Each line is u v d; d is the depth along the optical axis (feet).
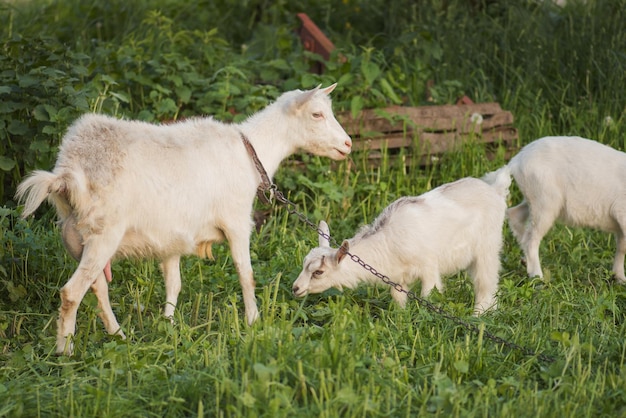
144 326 24.59
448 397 19.07
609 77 40.37
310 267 25.39
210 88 35.91
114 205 22.04
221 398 19.48
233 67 35.88
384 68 42.04
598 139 37.91
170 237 23.20
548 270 29.58
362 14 48.21
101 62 36.52
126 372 20.72
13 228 27.89
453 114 36.94
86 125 22.45
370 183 34.96
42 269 26.61
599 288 28.71
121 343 22.45
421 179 35.09
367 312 24.64
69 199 21.90
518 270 31.07
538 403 19.34
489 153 37.50
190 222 23.48
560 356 22.34
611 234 32.99
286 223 31.91
